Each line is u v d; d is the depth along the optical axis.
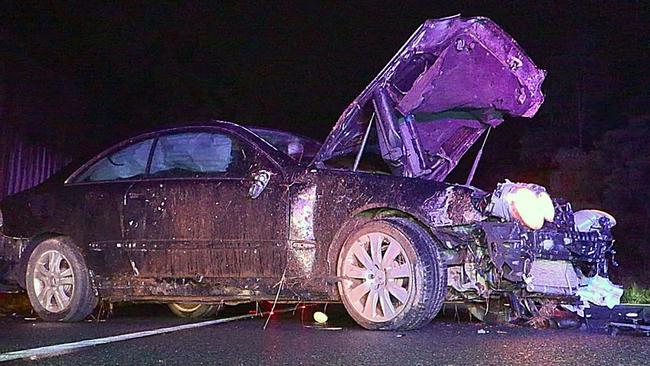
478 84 8.74
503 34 8.36
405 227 7.85
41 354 6.52
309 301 8.47
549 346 6.74
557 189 16.11
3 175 15.47
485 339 7.22
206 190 8.88
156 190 9.15
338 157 9.46
